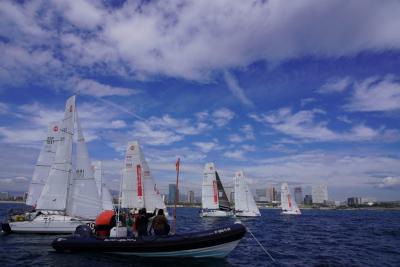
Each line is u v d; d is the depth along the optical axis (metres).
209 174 61.88
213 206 61.22
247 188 68.06
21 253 18.22
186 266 14.89
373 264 16.80
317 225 49.44
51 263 15.57
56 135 31.72
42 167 31.27
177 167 19.33
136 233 17.62
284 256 18.80
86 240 17.62
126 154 32.72
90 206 27.73
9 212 29.44
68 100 28.77
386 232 37.06
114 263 15.36
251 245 23.12
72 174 28.34
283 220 63.50
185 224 45.09
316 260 17.67
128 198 32.12
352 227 45.56
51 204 27.19
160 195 37.47
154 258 16.28
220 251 16.20
